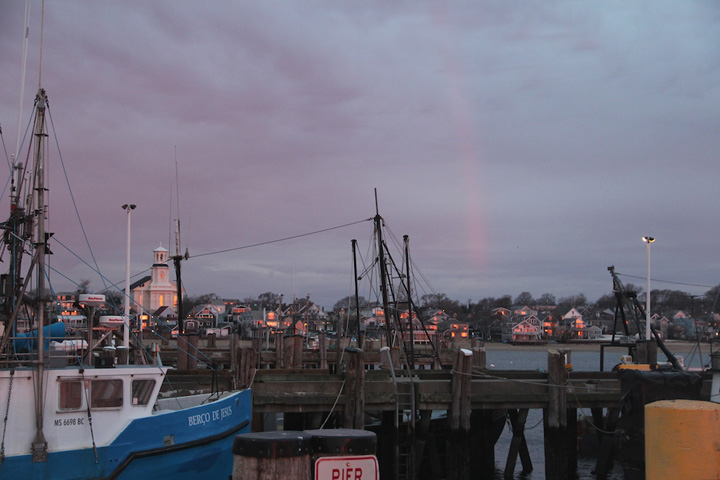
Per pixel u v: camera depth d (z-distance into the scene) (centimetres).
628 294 4800
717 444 837
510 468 2984
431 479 2983
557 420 2781
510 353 19475
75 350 2298
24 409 1916
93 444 1980
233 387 2970
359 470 947
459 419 2731
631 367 3025
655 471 864
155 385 2103
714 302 3778
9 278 2253
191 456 2166
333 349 6234
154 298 19938
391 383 2788
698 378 2075
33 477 1902
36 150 1989
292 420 3300
